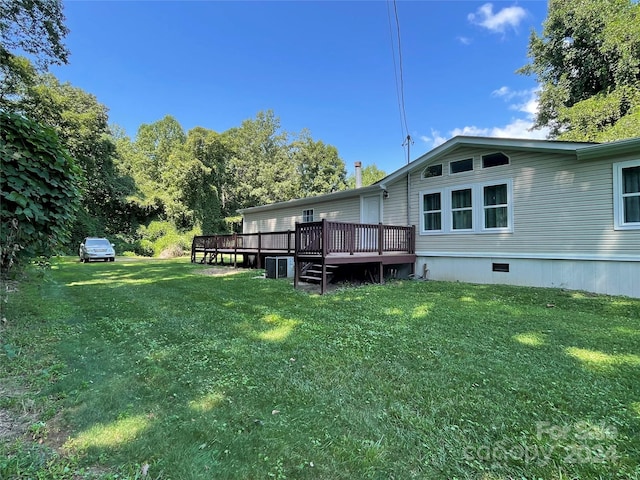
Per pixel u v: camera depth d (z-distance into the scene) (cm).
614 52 1586
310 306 587
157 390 262
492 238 870
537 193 794
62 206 382
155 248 2417
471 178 913
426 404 247
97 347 357
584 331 430
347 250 820
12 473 161
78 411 224
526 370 307
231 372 301
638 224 655
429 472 178
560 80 1892
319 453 191
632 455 191
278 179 3353
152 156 3362
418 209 1036
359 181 1459
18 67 1385
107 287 802
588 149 693
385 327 450
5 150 320
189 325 457
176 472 171
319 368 312
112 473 168
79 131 2203
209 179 2966
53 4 1181
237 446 194
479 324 464
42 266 438
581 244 726
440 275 976
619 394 261
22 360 304
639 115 1395
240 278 1005
